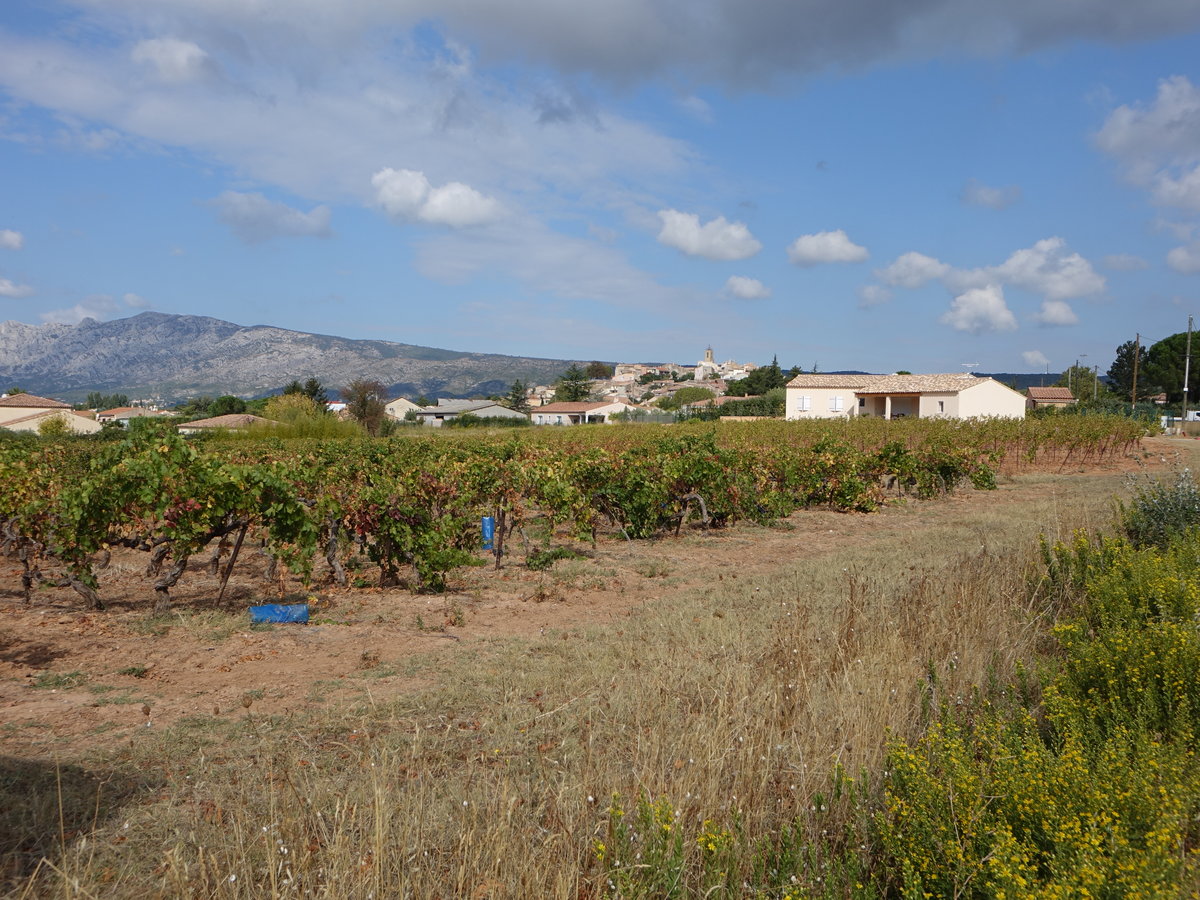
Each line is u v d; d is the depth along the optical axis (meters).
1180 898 2.77
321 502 9.01
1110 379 89.81
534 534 13.52
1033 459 26.22
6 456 12.10
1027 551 8.98
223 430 36.69
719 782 3.81
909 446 30.03
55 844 3.44
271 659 6.33
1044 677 4.95
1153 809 3.13
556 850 3.33
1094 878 2.69
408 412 96.69
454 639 7.02
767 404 73.69
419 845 3.29
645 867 3.03
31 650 6.39
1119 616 5.76
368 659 6.25
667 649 6.32
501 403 120.88
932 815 3.30
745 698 4.60
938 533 12.98
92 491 7.54
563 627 7.50
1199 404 66.25
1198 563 6.98
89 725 4.88
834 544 12.45
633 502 12.88
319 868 3.16
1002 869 2.77
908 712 4.59
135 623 7.23
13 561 10.88
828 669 5.23
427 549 8.80
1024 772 3.44
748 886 3.16
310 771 4.25
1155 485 12.14
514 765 4.34
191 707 5.25
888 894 3.29
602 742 4.65
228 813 3.73
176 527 7.43
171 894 3.14
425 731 4.88
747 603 8.28
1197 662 4.49
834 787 3.71
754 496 14.73
